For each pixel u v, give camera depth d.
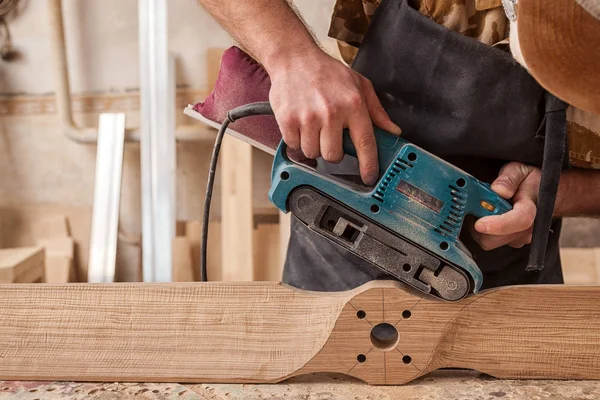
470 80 1.06
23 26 2.37
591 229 2.31
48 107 2.42
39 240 2.43
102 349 1.08
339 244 1.05
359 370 1.05
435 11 1.15
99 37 2.36
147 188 2.21
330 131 0.98
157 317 1.08
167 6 2.25
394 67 1.12
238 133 1.21
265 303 1.07
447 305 1.04
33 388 1.06
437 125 1.10
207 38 2.32
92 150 2.43
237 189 2.22
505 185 1.04
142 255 2.32
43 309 1.09
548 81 0.67
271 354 1.07
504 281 1.28
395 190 1.01
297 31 1.03
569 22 0.63
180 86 2.34
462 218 1.01
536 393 1.01
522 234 1.09
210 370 1.07
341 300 1.05
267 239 2.35
